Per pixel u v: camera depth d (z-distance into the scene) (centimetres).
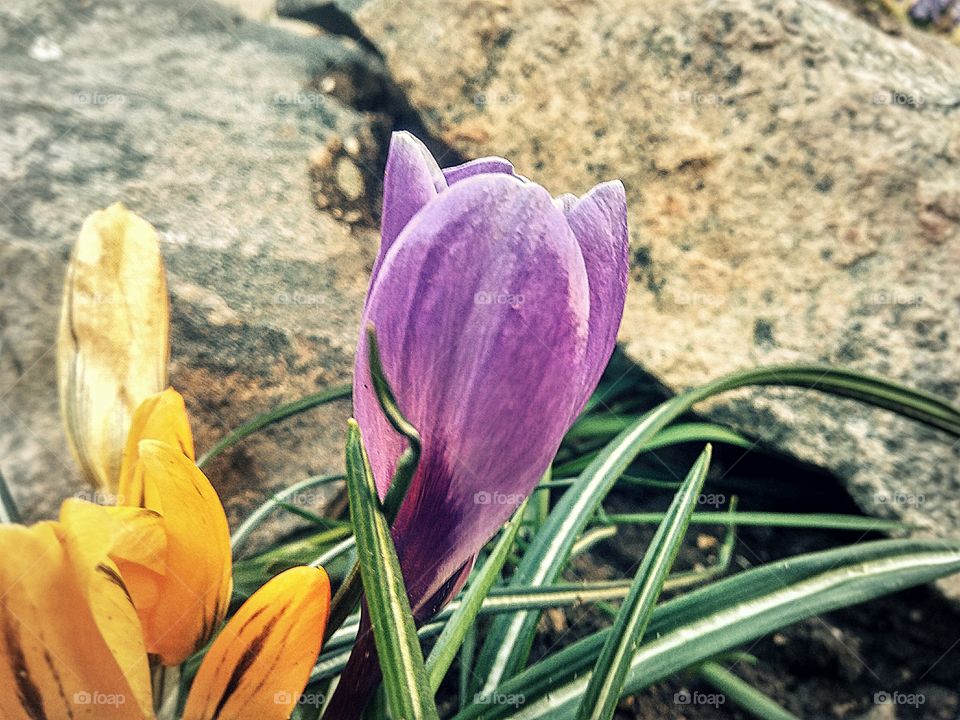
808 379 15
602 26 23
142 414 8
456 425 7
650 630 11
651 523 20
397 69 24
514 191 7
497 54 24
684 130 22
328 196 22
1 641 7
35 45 21
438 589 8
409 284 7
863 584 11
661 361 21
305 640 7
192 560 7
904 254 20
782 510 21
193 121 21
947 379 20
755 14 21
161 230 19
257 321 19
